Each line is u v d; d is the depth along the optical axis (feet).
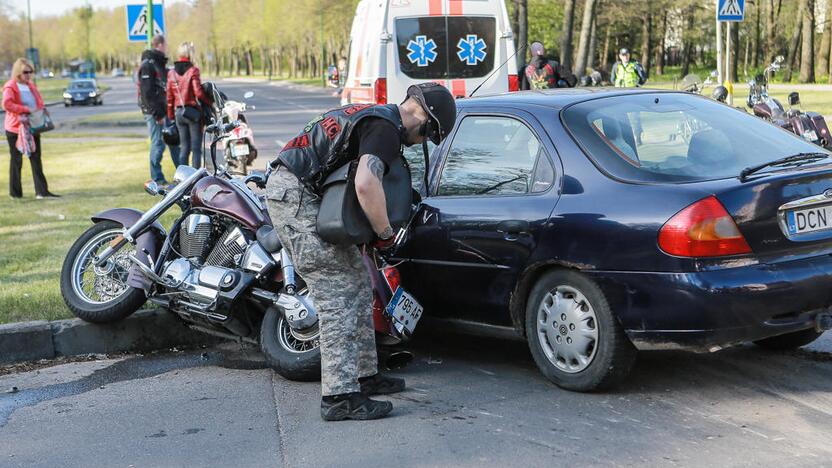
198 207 19.40
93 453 14.48
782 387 16.53
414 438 14.62
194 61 43.96
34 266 27.30
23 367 19.62
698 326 15.01
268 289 18.62
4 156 70.59
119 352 20.62
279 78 393.50
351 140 14.84
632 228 15.47
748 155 16.79
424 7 45.14
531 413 15.57
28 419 16.25
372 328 16.71
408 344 20.29
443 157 18.75
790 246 15.58
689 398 16.05
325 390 15.64
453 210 17.94
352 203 14.79
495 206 17.34
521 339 17.49
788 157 16.74
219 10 463.83
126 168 56.54
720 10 59.52
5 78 355.56
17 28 372.99
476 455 13.82
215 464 13.88
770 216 15.38
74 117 131.54
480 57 45.96
